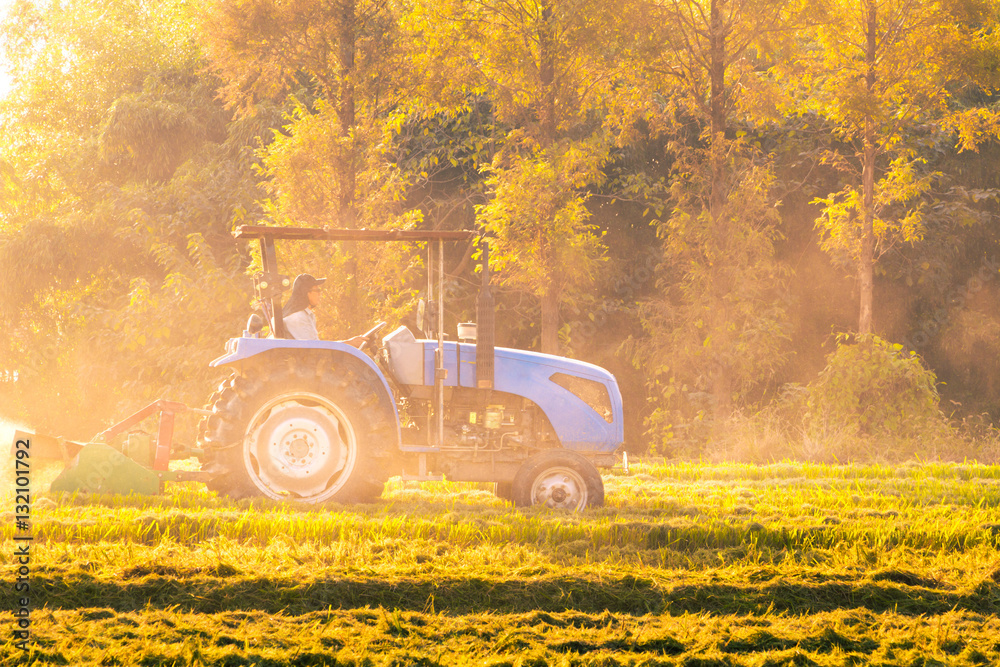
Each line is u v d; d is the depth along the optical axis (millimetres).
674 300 64875
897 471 33688
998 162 67062
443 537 19016
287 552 17031
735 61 54156
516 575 16391
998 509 23328
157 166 72312
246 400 22734
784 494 26391
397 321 50531
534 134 56062
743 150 55406
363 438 23188
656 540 19469
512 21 53719
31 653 12203
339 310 48938
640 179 62781
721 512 22766
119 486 22312
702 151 53406
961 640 14039
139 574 15711
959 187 63969
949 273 67125
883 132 54062
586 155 51844
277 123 66875
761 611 15297
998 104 59375
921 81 51562
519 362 25391
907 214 57781
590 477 23844
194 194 64938
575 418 25219
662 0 52812
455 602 15258
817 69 53406
